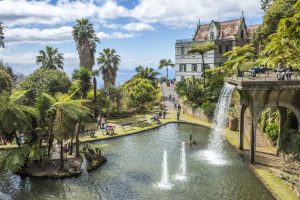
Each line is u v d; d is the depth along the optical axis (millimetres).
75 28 64375
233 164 31984
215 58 74938
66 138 29438
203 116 53406
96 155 32594
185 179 28031
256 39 59719
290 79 30438
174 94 79625
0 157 32656
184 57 81938
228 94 36969
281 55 40406
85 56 64312
